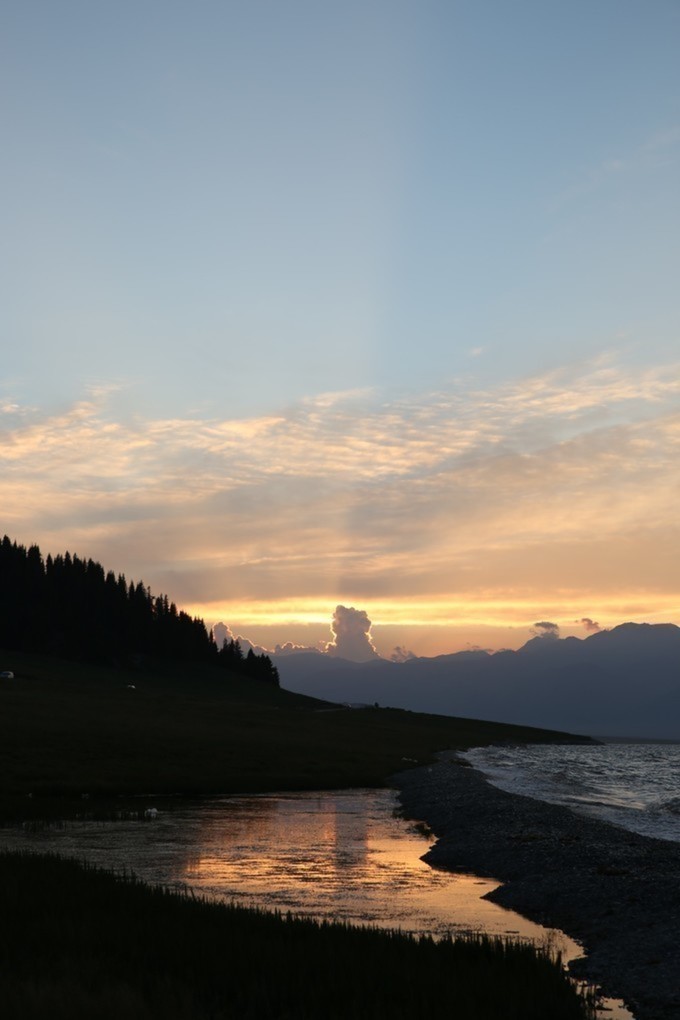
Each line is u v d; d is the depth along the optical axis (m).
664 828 38.41
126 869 26.33
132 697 126.38
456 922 20.09
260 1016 12.09
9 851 27.06
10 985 12.31
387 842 33.19
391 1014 12.14
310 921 17.73
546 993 13.34
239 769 62.94
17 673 147.75
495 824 36.00
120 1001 11.59
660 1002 14.33
